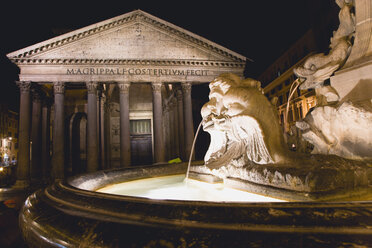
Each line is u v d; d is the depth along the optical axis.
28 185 22.56
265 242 1.06
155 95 25.14
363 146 2.93
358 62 3.23
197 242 1.11
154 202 1.48
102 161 28.48
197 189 3.41
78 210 1.59
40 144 27.70
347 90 3.29
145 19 25.64
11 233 6.19
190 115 25.59
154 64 25.28
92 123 23.44
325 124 3.31
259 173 2.52
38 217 1.71
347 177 2.14
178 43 26.08
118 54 24.89
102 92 28.86
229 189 3.06
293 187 2.08
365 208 1.21
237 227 1.17
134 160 38.06
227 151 3.49
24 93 23.09
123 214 1.41
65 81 23.70
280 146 2.73
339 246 0.99
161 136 24.70
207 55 26.34
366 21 3.22
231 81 3.24
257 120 2.70
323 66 3.47
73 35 24.05
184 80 25.84
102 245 1.22
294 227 1.11
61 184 2.46
